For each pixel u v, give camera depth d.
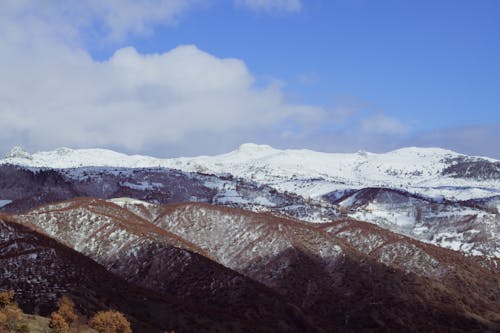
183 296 166.25
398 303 185.62
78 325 116.62
